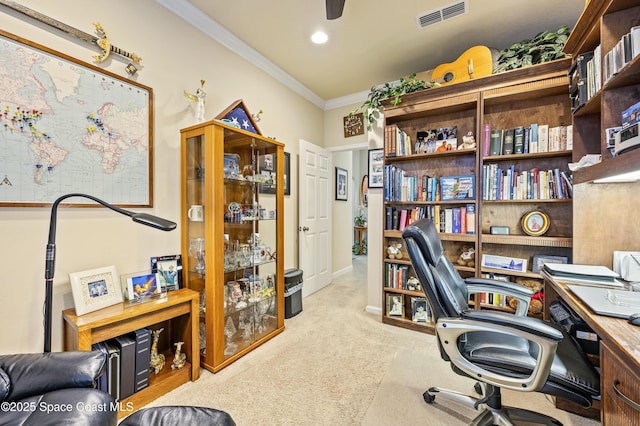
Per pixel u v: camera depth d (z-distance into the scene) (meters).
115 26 1.73
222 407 1.53
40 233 1.46
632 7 1.31
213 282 1.91
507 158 2.25
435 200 2.56
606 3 1.33
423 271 1.26
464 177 2.44
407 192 2.68
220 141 1.95
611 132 1.34
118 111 1.75
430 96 2.47
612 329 0.91
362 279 4.45
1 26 1.33
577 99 1.66
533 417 1.33
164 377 1.68
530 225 2.25
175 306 1.74
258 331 2.37
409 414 1.48
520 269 2.22
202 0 2.04
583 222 1.63
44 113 1.46
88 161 1.63
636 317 0.95
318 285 3.80
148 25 1.91
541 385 1.04
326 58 2.85
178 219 2.10
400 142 2.67
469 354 1.23
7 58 1.34
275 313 2.49
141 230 1.88
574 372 1.08
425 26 2.33
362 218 7.07
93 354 1.13
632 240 1.54
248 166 2.33
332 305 3.21
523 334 1.04
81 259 1.60
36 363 1.05
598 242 1.60
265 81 2.95
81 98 1.59
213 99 2.37
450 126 2.64
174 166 2.08
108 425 0.93
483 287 1.66
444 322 1.20
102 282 1.61
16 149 1.38
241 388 1.70
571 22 2.27
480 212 2.30
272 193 2.54
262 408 1.53
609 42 1.34
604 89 1.36
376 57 2.82
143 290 1.74
